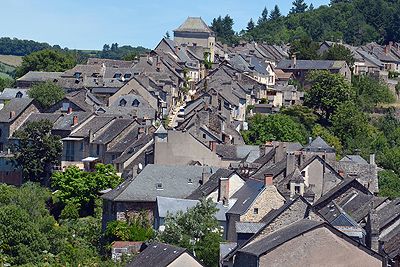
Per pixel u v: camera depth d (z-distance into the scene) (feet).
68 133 462.60
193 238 255.70
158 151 368.89
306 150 383.86
